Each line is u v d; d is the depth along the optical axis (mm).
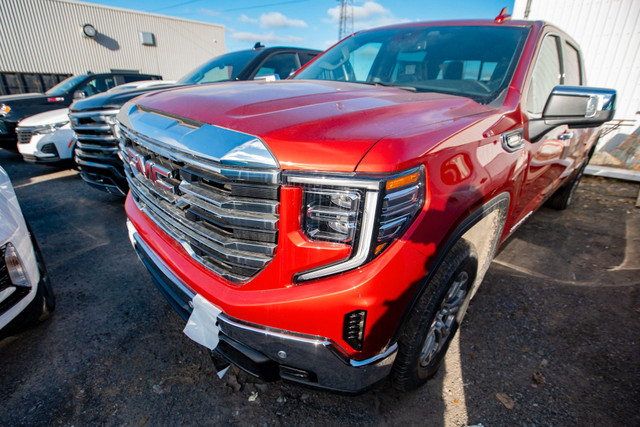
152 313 2406
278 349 1296
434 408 1743
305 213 1170
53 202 4516
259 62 4582
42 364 1965
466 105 1829
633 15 5887
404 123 1379
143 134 1634
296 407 1735
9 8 18125
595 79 6418
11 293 1906
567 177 3723
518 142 1879
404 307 1320
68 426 1622
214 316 1382
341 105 1523
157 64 23656
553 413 1728
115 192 3607
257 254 1268
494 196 1720
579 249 3465
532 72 2166
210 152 1245
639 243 3602
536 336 2254
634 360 2076
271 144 1162
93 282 2742
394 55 2633
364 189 1117
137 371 1935
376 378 1387
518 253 3350
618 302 2621
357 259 1175
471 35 2463
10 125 6395
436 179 1295
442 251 1412
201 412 1701
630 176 5777
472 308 2500
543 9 6656
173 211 1549
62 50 19922
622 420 1702
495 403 1774
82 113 3377
